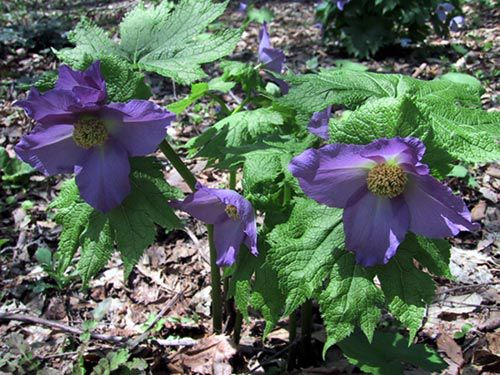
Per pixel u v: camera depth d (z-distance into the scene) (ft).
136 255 0.88
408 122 0.73
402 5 3.26
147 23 0.96
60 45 3.87
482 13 4.28
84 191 0.84
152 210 0.89
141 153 0.84
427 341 1.24
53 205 0.94
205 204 0.89
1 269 1.61
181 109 1.10
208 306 1.42
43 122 0.81
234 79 1.08
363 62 3.37
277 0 5.48
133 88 0.87
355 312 0.74
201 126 2.41
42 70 3.42
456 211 0.70
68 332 1.34
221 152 0.96
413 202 0.74
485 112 0.80
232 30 0.91
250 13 4.31
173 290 1.51
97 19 4.91
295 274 0.76
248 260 0.92
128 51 0.95
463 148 0.74
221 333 1.28
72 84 0.81
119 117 0.81
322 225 0.78
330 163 0.72
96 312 1.34
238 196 0.82
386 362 1.01
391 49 3.49
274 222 0.88
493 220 1.69
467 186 1.83
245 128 0.99
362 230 0.74
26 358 1.20
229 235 0.90
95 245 0.90
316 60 3.22
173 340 1.27
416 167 0.69
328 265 0.76
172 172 2.03
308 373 1.12
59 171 0.86
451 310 1.33
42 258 1.54
